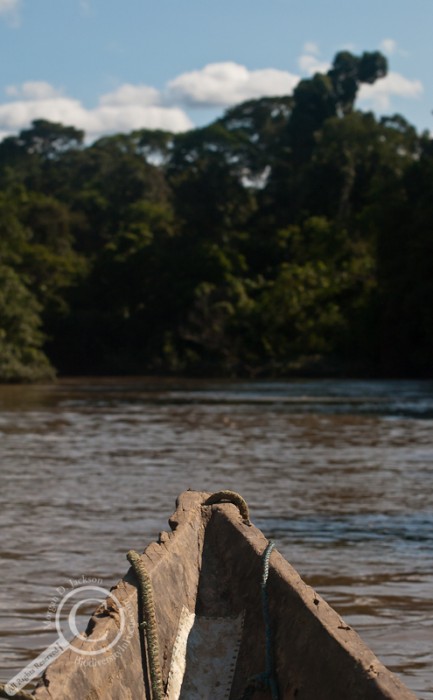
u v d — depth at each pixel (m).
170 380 62.59
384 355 63.25
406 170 68.00
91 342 79.62
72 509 12.93
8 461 18.48
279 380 60.50
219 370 70.19
